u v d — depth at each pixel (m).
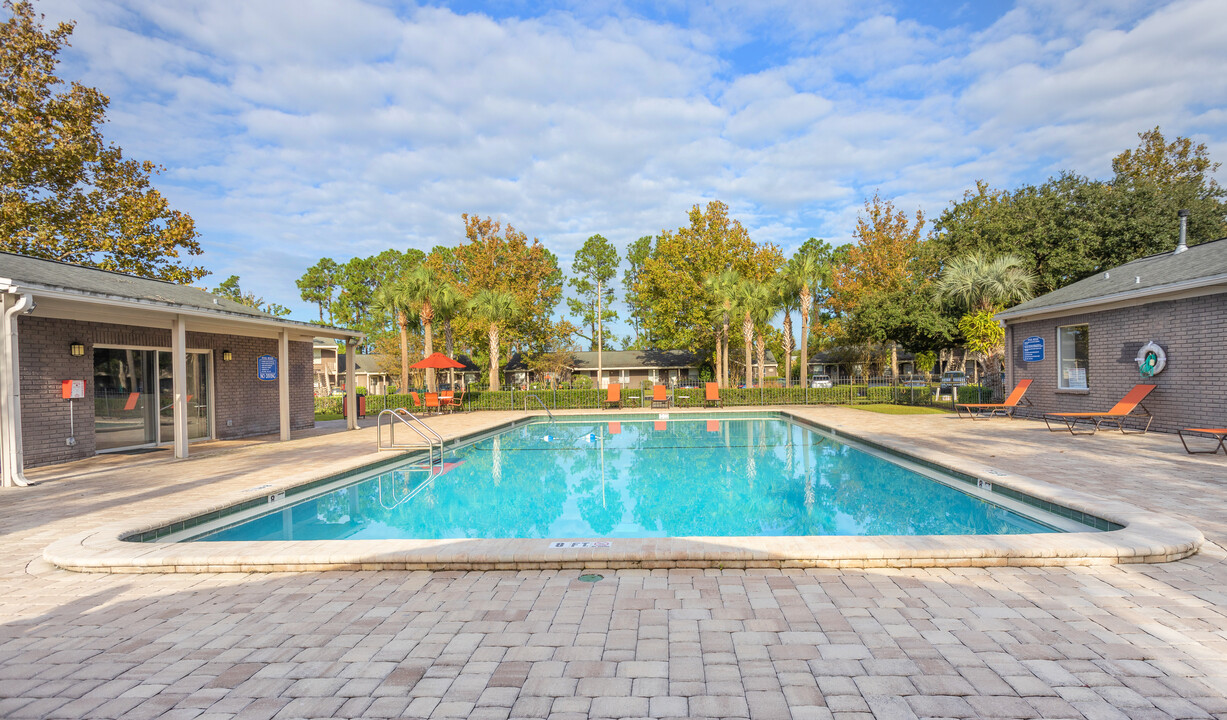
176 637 3.14
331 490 8.82
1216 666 2.60
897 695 2.38
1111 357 12.42
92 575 4.27
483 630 3.13
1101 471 7.29
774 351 47.47
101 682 2.64
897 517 6.74
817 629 3.07
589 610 3.39
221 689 2.55
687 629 3.09
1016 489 6.47
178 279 21.62
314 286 63.19
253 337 15.09
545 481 9.62
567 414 21.84
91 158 18.64
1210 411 10.13
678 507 7.55
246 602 3.66
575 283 52.72
